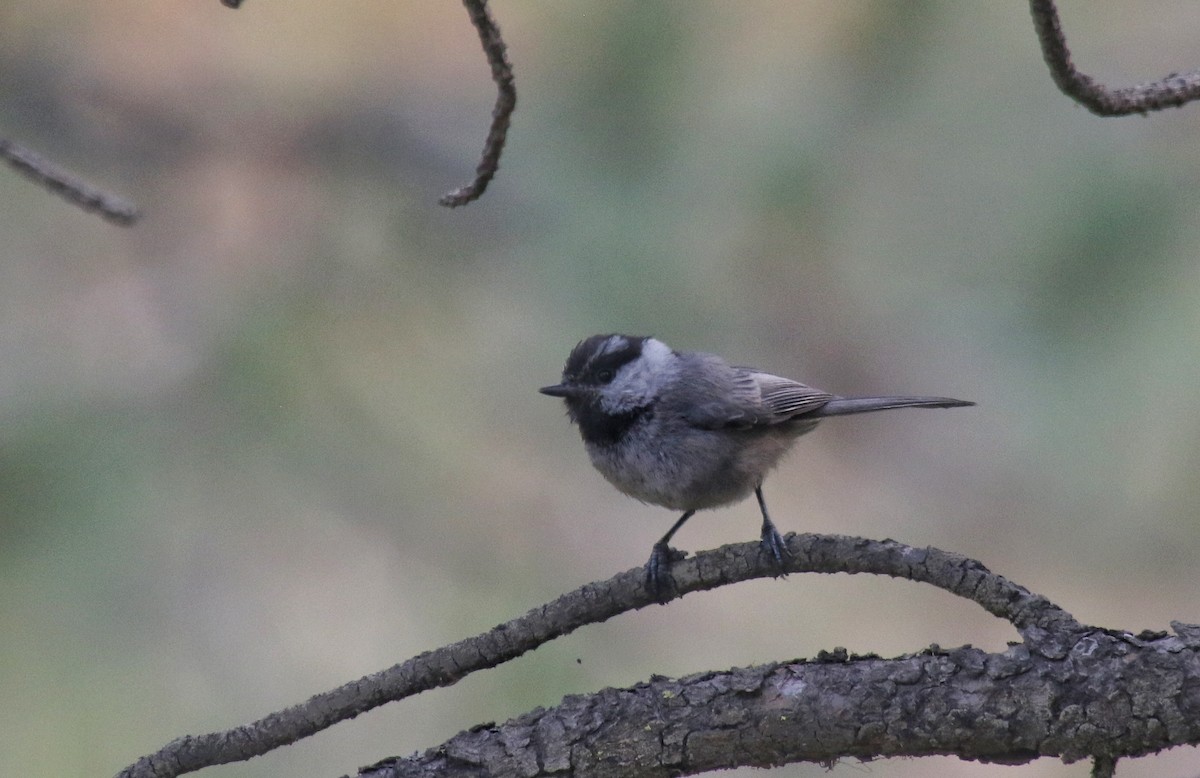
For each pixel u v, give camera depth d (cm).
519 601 1087
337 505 1063
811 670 579
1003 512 1216
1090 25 1055
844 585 1259
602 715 588
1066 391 1012
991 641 1224
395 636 1028
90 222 1209
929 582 589
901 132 1055
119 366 1066
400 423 1111
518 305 1145
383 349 1138
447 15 1344
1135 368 986
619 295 1105
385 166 1273
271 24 1334
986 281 1052
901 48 1052
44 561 948
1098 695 543
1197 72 597
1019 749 555
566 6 1108
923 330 1105
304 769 977
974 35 1044
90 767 915
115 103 1288
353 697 611
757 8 1073
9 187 1212
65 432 989
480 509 1112
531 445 1152
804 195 1067
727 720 573
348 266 1177
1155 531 1095
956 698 556
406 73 1320
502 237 1144
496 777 585
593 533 1166
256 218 1237
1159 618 1128
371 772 594
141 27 1314
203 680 967
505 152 1120
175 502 1005
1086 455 1031
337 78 1314
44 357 1067
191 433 1038
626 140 1098
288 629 1009
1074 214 1008
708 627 1195
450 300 1156
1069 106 1030
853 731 563
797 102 1072
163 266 1182
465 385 1138
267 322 1102
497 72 556
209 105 1287
